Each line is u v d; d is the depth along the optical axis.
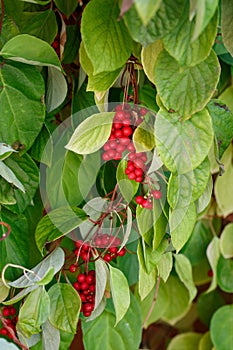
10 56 0.65
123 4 0.50
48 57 0.66
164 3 0.57
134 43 0.66
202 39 0.60
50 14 0.72
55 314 0.70
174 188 0.67
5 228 0.71
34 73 0.68
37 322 0.67
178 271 0.85
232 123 0.72
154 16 0.57
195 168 0.68
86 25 0.62
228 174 0.87
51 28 0.72
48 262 0.69
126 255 0.80
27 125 0.67
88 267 0.74
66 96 0.75
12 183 0.68
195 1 0.55
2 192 0.69
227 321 0.90
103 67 0.63
